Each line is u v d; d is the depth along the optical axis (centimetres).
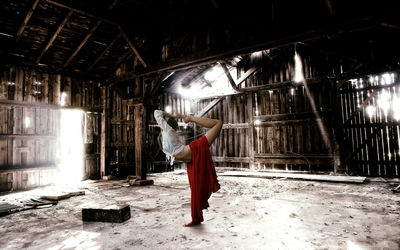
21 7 633
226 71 1135
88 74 968
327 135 1005
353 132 963
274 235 329
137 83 891
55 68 872
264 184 788
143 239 324
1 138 737
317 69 1035
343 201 526
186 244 303
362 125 941
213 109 1352
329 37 522
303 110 1066
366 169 932
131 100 892
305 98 1064
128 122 1083
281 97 1127
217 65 1210
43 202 541
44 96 847
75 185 818
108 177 957
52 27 724
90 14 676
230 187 732
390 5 440
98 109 998
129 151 1079
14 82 779
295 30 540
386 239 308
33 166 800
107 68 986
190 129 1376
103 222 404
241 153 1234
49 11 664
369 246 288
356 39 899
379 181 801
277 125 1128
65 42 796
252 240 312
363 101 949
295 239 314
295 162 1071
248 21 614
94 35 796
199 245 299
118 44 873
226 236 327
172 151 321
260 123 1175
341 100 995
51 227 384
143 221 404
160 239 322
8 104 757
